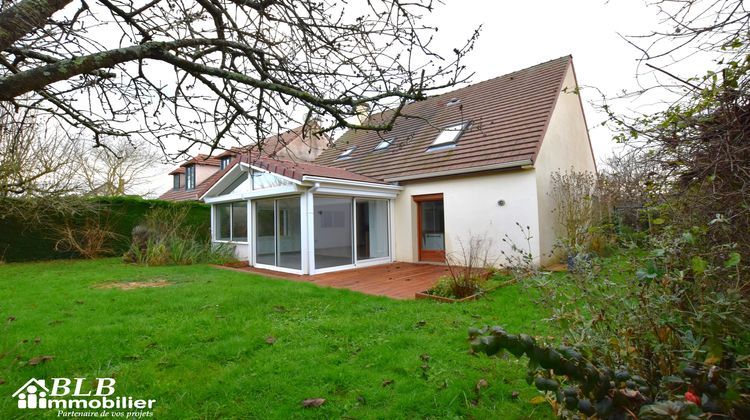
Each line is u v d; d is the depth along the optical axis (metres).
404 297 6.67
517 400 3.00
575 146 12.91
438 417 2.80
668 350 2.05
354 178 10.98
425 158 11.91
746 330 1.75
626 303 2.29
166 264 11.95
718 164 2.01
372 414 2.85
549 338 2.82
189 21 3.40
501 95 13.27
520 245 9.63
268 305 5.95
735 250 1.95
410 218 11.93
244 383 3.30
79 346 4.17
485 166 9.90
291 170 9.55
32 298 6.57
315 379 3.37
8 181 11.37
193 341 4.36
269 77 3.48
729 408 1.49
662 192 2.45
